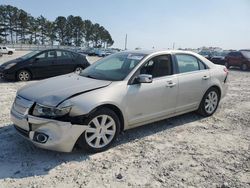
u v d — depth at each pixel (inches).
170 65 219.8
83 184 140.9
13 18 3934.5
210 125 237.8
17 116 171.2
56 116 158.2
